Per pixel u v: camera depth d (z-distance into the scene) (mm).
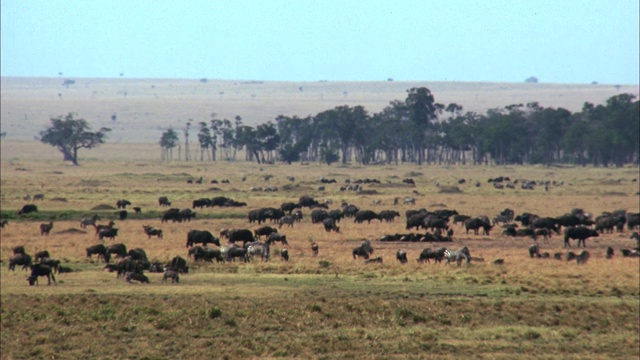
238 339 127375
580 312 149125
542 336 133375
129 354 119250
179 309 143250
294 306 146125
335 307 146500
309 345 124125
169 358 117812
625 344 130000
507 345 127000
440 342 127562
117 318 137875
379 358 117000
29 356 118500
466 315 144500
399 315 142500
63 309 143000
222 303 148000
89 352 120250
